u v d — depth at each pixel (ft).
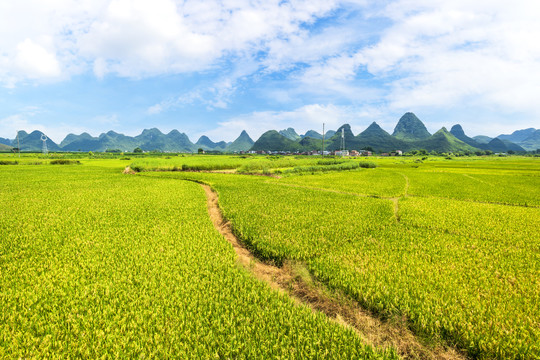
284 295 23.26
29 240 36.14
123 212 54.08
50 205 60.08
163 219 48.96
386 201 71.15
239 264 30.04
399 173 180.55
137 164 190.90
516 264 30.60
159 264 28.68
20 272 26.37
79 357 15.96
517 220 52.75
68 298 21.53
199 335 17.60
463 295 23.13
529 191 98.53
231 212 54.44
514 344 17.39
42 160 278.46
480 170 210.59
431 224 48.80
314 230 42.29
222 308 20.71
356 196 78.38
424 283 25.17
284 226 44.24
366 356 16.63
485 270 28.66
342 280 25.67
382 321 21.30
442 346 18.38
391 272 27.71
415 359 17.61
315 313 20.98
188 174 160.45
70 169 188.24
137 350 16.35
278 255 32.42
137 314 19.72
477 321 19.69
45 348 15.97
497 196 86.84
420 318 19.79
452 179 141.79
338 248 34.81
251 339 17.62
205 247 34.55
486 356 17.01
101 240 36.68
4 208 56.59
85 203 62.95
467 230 45.09
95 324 18.52
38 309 20.26
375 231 43.39
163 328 18.13
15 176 132.36
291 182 123.34
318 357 16.25
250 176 153.38
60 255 30.86
